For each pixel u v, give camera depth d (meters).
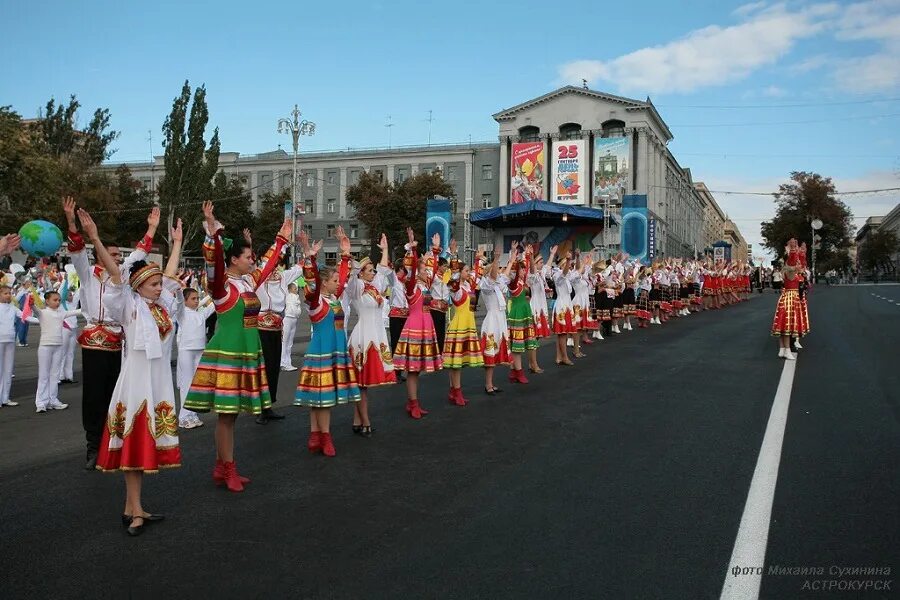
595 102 60.25
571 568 4.05
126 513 4.91
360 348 7.57
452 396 9.35
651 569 4.02
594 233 45.72
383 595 3.75
